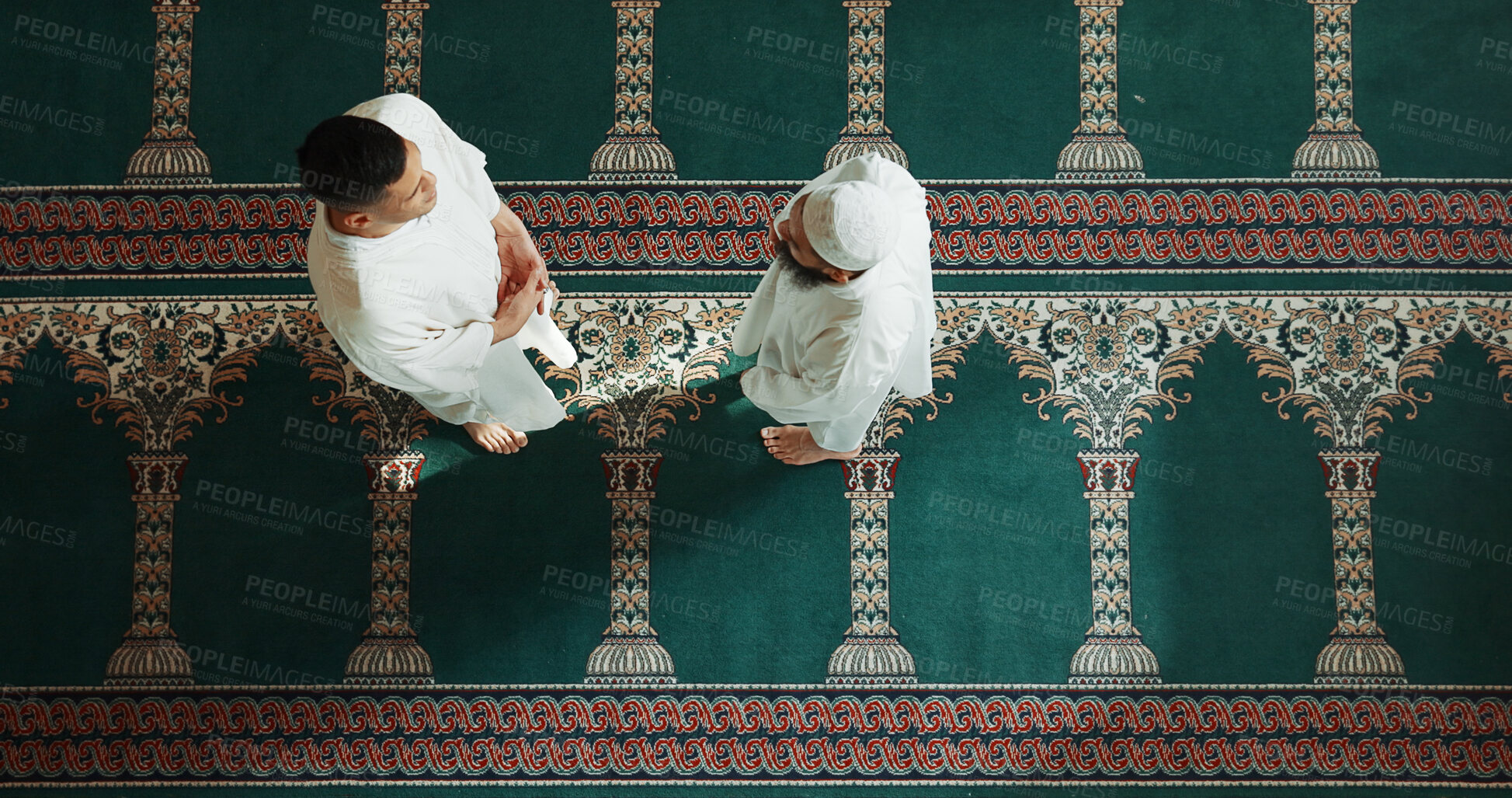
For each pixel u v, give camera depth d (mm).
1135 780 2600
